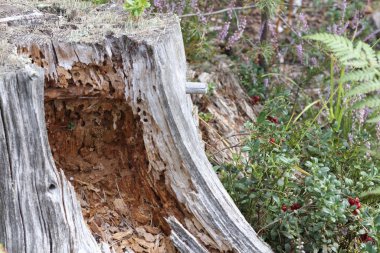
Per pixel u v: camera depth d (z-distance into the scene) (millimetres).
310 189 3062
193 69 4480
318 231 3131
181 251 2947
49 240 2619
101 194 3139
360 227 3152
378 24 5637
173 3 4297
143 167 3096
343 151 3678
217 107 4312
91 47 2889
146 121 2988
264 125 3516
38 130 2574
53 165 2662
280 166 3281
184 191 3004
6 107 2492
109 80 2961
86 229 2766
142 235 3068
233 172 3404
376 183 3494
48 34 2957
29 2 3297
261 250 2998
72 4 3303
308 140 3793
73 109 3023
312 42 4969
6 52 2699
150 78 2912
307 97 4574
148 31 3031
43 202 2611
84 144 3139
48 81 2891
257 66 4793
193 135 3043
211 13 4465
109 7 3367
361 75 2840
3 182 2541
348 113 4172
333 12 5555
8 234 2574
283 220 3086
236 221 3021
